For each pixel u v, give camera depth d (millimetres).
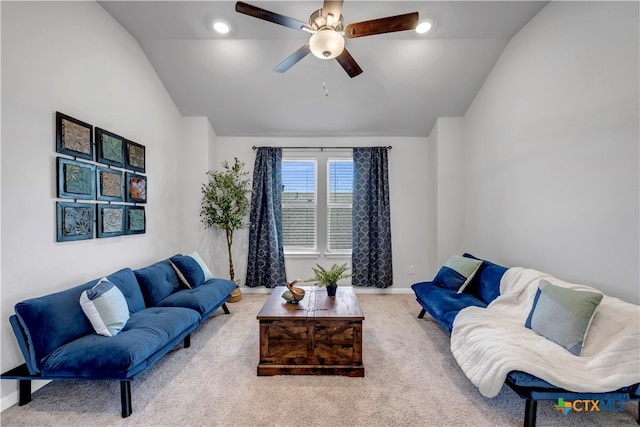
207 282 3229
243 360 2348
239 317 3299
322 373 2127
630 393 1459
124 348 1724
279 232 4277
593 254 2053
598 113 2008
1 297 1755
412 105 3801
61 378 1681
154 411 1747
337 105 3812
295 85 3537
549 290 1941
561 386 1441
